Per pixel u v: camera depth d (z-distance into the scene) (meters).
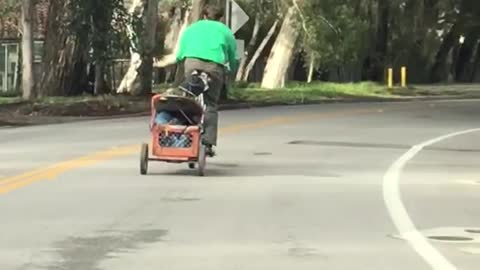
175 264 9.70
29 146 22.08
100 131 26.52
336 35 54.88
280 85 55.69
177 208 13.14
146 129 27.05
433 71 76.19
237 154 20.52
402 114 35.44
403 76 58.62
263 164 18.73
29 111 33.69
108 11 37.75
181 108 16.25
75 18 37.81
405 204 13.88
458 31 74.00
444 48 75.94
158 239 10.99
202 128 16.34
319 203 13.80
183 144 16.36
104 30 37.94
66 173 16.78
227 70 16.72
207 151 16.86
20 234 11.20
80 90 42.41
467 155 21.47
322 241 11.01
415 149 22.58
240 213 12.83
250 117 32.31
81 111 34.09
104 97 38.84
